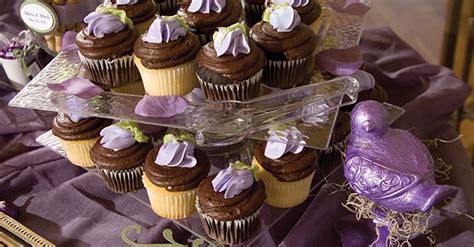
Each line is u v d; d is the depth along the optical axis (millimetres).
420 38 1829
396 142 865
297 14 970
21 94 994
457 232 957
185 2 1010
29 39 1200
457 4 1511
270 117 925
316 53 1027
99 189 1044
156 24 942
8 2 1338
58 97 980
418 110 1105
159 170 940
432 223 958
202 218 926
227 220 897
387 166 852
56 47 1174
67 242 979
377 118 860
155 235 968
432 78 1205
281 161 935
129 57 988
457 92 1148
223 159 1016
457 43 1560
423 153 866
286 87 1001
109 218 1010
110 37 975
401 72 1204
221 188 906
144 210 1020
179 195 939
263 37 961
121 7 1013
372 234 955
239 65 925
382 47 1305
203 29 988
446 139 1102
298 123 937
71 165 1077
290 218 989
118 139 979
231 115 926
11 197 1052
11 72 1183
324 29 1068
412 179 841
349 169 875
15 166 1069
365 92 1044
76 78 994
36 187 1066
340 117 1014
